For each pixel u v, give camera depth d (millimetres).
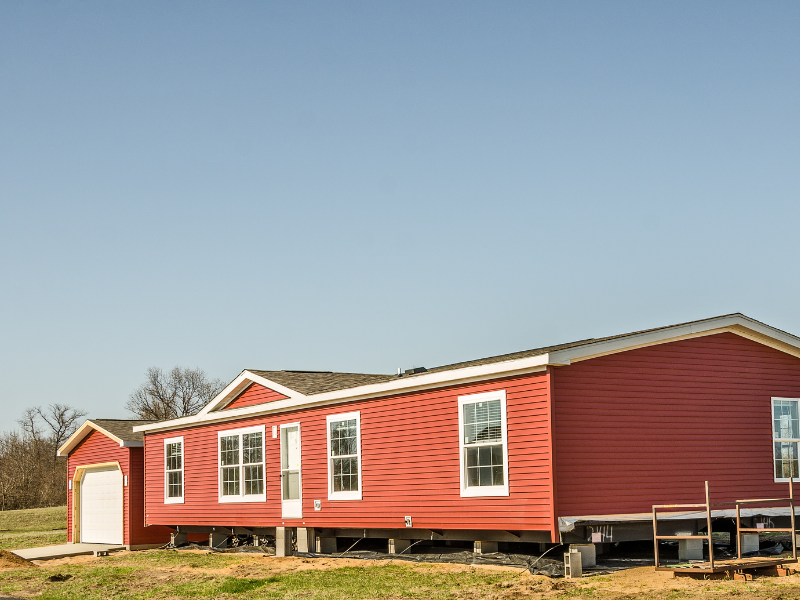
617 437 17188
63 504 81500
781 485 19391
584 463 16641
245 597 16203
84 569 23047
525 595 14375
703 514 17359
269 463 23625
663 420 17906
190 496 26750
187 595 17016
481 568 17844
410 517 18969
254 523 23922
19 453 85812
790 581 14320
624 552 18828
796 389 20250
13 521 48500
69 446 34469
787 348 20172
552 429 16266
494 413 17469
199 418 26328
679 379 18344
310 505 21906
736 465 18766
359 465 20500
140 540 30000
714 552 18391
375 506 19906
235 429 25047
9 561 24531
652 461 17547
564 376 16750
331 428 21516
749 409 19297
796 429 20078
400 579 17141
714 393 18797
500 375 17344
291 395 22828
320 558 21609
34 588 19219
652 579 15102
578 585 14945
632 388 17625
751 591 13406
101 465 32281
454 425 18219
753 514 17688
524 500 16609
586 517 16219
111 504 31688
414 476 19000
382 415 20016
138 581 19688
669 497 17609
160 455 28484
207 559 23734
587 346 16828
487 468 17500
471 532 18078
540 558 17344
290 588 16938
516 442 16906
